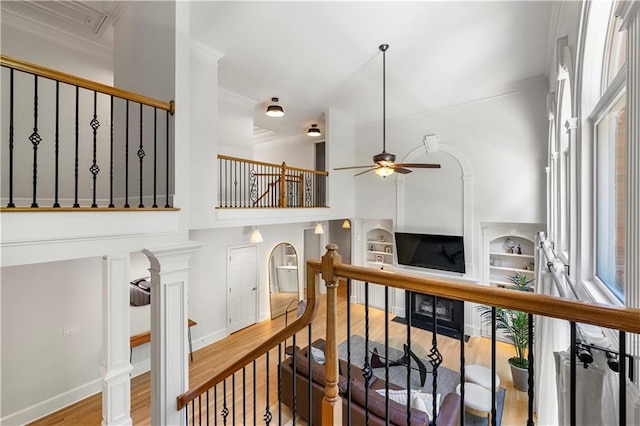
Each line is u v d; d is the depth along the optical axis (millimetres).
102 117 4164
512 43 3662
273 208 4930
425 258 6012
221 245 5746
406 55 3977
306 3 2992
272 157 9133
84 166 3994
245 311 6215
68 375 3826
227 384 4180
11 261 1814
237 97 5414
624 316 743
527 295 891
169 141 2707
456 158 5621
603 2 1769
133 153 3277
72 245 2066
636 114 1095
